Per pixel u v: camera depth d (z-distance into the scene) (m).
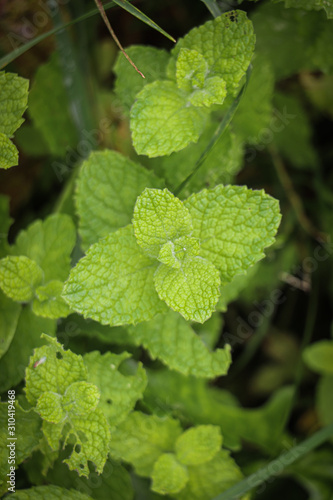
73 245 0.36
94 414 0.33
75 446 0.35
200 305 0.32
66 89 0.43
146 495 0.39
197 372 0.35
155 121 0.33
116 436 0.36
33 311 0.35
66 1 0.44
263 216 0.32
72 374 0.33
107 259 0.32
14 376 0.36
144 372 0.35
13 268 0.35
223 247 0.32
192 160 0.36
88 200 0.35
